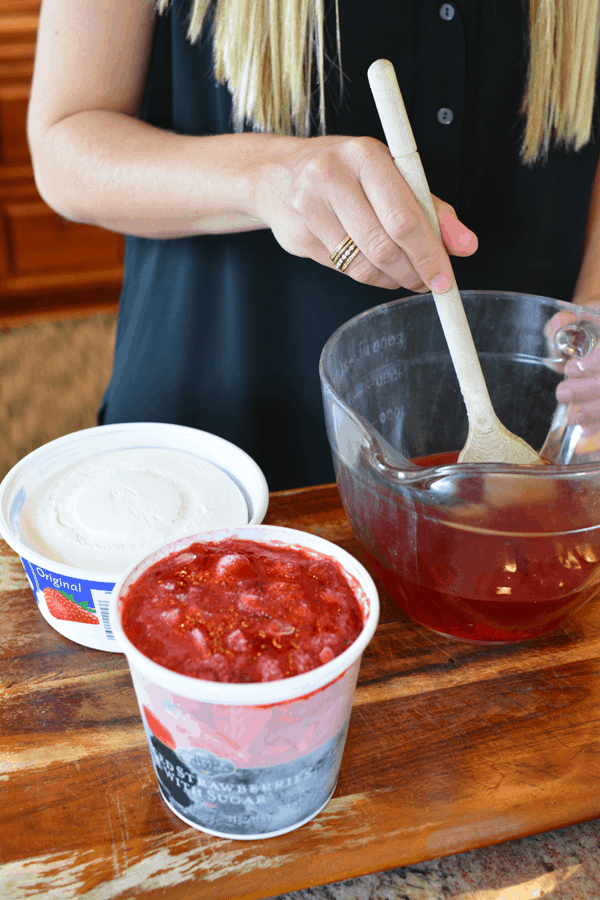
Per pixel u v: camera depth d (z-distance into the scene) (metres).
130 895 0.50
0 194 3.04
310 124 0.95
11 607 0.73
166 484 0.76
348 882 0.53
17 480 0.74
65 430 2.55
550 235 1.10
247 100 0.87
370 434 0.60
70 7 0.90
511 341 0.80
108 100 0.95
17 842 0.53
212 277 1.04
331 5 0.89
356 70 0.93
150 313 1.10
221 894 0.51
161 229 0.94
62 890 0.50
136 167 0.87
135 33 0.92
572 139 0.99
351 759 0.59
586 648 0.70
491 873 0.54
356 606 0.54
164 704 0.47
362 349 0.76
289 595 0.52
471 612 0.63
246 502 0.75
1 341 3.08
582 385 0.77
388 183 0.61
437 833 0.54
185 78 0.97
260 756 0.48
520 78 0.98
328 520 0.83
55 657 0.68
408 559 0.62
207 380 1.10
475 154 1.01
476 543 0.58
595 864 0.55
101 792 0.56
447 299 0.65
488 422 0.69
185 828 0.54
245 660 0.48
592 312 0.75
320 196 0.65
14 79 2.87
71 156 0.91
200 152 0.83
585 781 0.58
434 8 0.91
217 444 0.81
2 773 0.57
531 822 0.56
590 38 0.88
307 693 0.46
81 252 3.26
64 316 3.30
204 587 0.52
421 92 0.95
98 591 0.63
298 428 1.13
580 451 0.76
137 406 1.13
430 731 0.62
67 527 0.70
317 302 1.04
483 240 1.08
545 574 0.59
